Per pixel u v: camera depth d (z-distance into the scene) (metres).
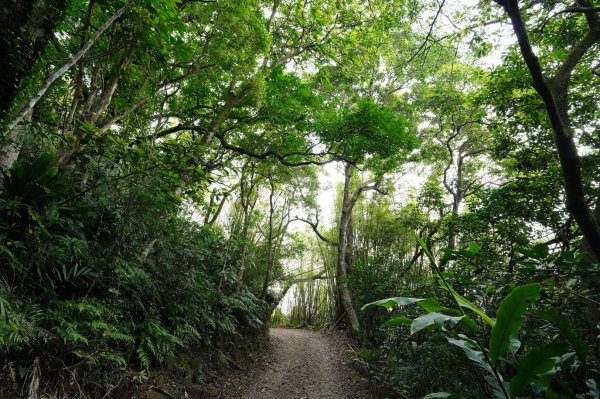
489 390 2.19
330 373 7.57
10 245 3.07
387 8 6.63
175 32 4.12
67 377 3.15
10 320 2.63
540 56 5.31
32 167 3.08
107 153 3.66
